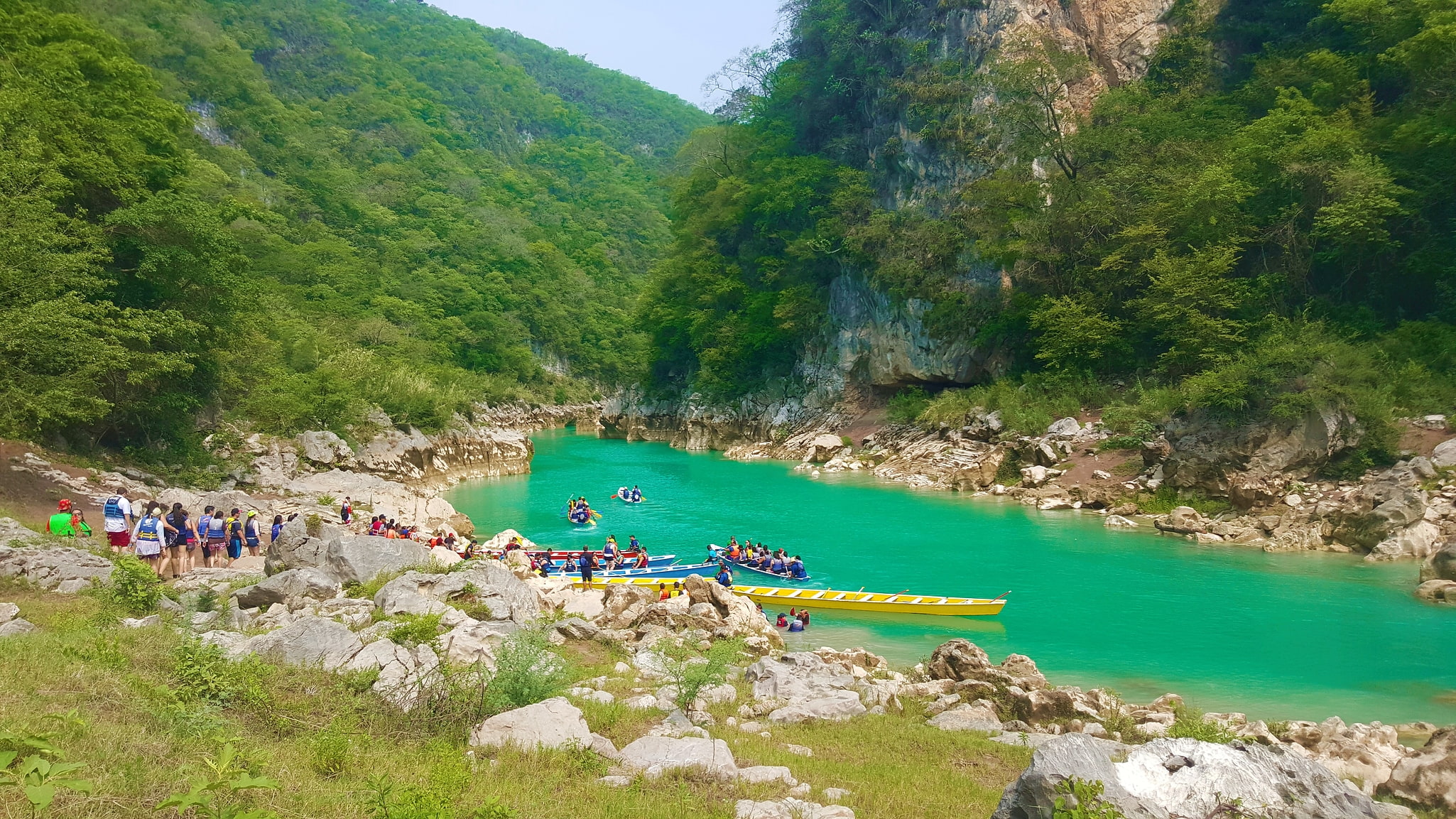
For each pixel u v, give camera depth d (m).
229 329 37.69
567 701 12.45
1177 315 43.97
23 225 28.41
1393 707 18.58
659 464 63.91
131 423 34.62
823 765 12.41
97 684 11.21
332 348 59.69
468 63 195.75
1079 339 48.91
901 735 14.14
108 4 109.12
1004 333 55.88
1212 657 21.80
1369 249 43.03
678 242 85.88
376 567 20.67
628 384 105.12
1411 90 46.47
